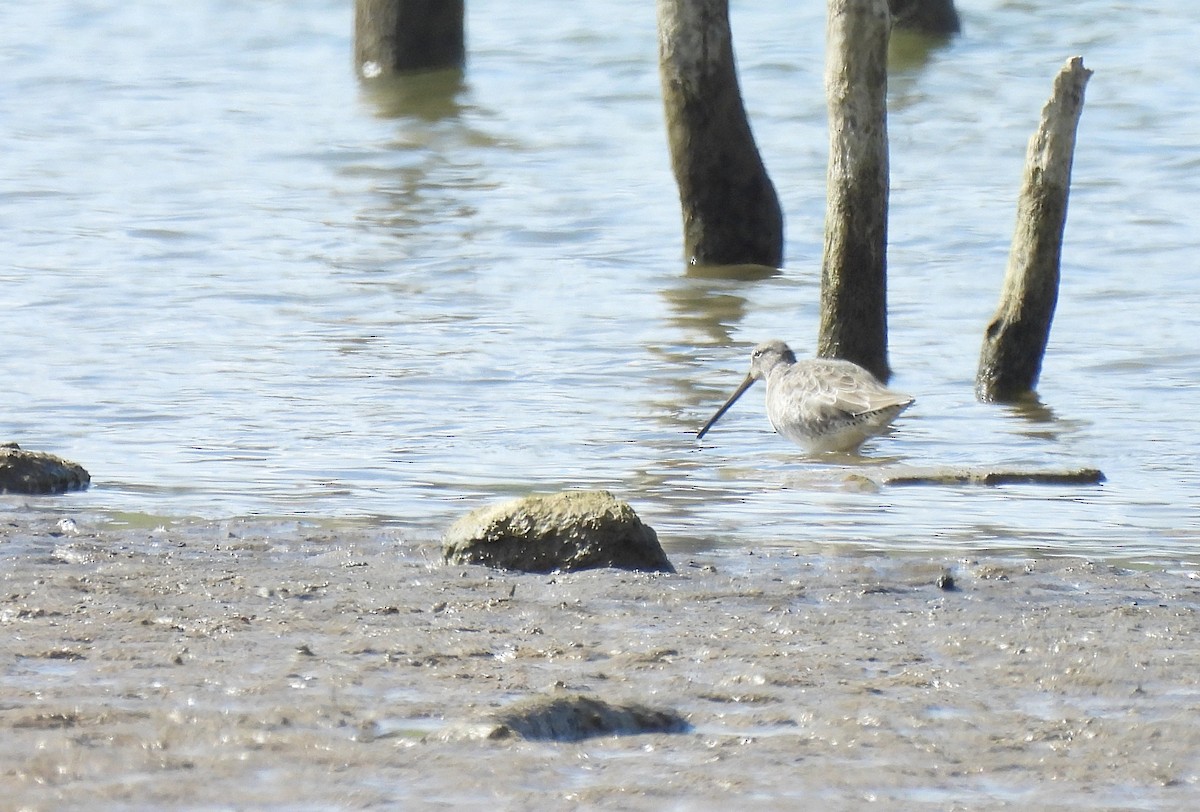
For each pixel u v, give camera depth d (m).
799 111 32.09
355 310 19.70
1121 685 8.30
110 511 12.28
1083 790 6.89
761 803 6.69
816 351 17.91
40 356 17.45
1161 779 7.02
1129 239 22.92
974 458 14.50
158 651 8.63
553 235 23.55
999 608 9.88
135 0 45.59
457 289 20.77
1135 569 11.04
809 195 26.02
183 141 30.02
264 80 36.00
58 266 21.50
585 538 10.74
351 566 10.71
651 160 28.39
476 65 36.56
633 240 23.30
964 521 12.38
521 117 31.97
